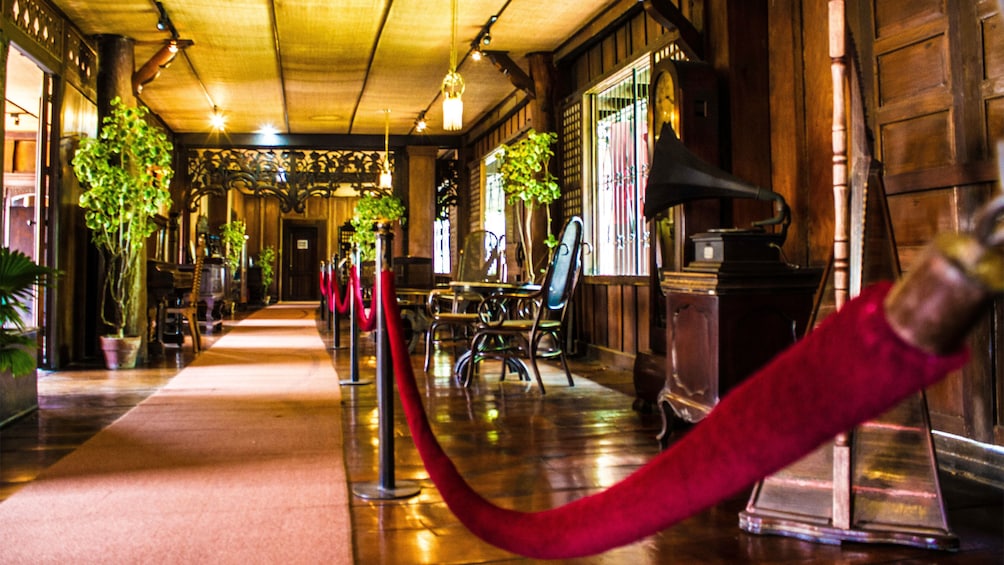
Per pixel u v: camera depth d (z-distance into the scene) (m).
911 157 2.94
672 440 3.24
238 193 18.34
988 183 2.61
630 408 4.05
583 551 0.52
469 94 9.13
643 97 5.81
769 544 1.98
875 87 3.11
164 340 7.82
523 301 5.39
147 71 6.71
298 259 21.28
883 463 2.07
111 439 3.20
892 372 0.30
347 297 6.68
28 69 6.66
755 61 3.96
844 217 2.05
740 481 0.39
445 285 7.56
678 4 5.02
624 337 6.03
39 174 5.85
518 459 2.92
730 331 2.83
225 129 11.24
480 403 4.20
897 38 2.99
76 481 2.53
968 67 2.69
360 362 6.22
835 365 0.32
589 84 6.73
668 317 3.21
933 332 0.28
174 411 3.89
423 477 2.64
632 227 6.07
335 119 10.62
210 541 1.94
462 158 11.86
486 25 6.48
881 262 2.20
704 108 3.89
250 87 8.70
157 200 6.11
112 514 2.17
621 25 6.15
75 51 6.34
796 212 3.71
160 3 5.86
